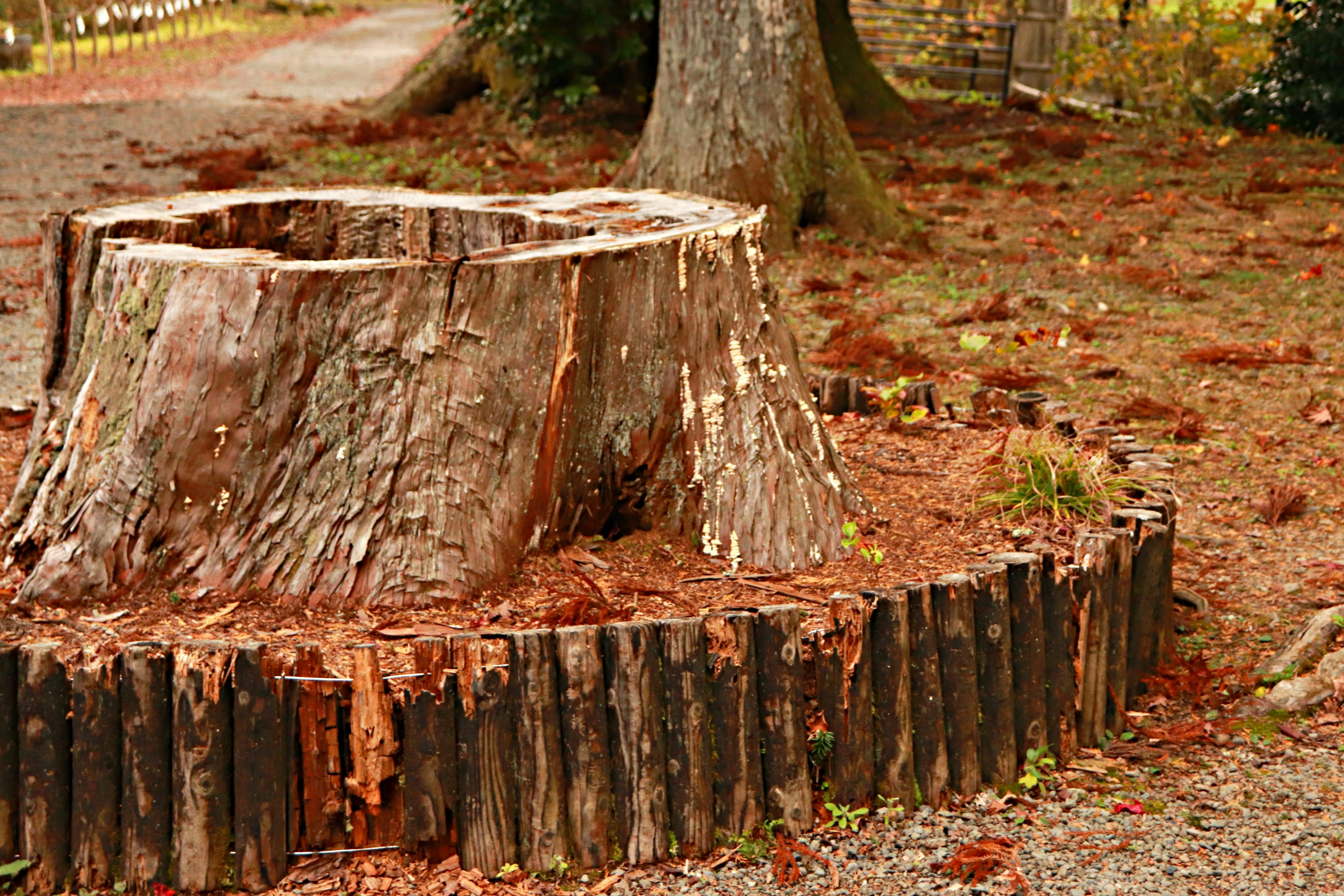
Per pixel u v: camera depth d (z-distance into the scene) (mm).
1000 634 3186
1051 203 11133
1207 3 16547
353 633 3262
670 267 3762
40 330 7562
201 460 3443
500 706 2799
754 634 2939
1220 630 4082
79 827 2775
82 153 13945
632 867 2887
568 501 3754
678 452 3840
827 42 15211
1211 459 5590
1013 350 5625
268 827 2758
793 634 2938
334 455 3443
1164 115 16109
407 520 3426
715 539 3777
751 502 3779
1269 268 8812
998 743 3213
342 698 2809
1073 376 6711
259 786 2738
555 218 4438
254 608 3381
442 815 2818
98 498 3504
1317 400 6195
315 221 4895
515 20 13875
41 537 3695
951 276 8852
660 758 2883
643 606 3430
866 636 3008
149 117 16891
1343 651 3738
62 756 2773
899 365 6633
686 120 9656
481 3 14086
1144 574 3592
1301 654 3771
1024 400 4828
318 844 2828
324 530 3430
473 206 4785
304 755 2789
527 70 14750
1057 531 3857
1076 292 8375
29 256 9398
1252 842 2973
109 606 3422
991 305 7789
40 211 10938
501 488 3561
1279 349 7039
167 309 3467
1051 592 3301
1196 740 3443
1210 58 16406
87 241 3977
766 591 3543
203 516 3469
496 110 15156
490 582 3506
